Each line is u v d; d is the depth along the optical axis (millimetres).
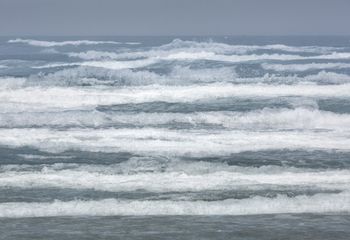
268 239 15461
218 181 20297
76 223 16625
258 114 30922
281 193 19172
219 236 15641
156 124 29875
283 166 22172
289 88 38406
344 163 22703
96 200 18438
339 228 16359
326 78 43312
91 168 21562
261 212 17766
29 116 29562
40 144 25078
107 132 27422
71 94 35875
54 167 21672
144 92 36875
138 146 24844
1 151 24109
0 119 29281
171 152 23938
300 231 16078
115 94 36000
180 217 17266
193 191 19375
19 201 18297
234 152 24156
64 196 18828
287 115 30922
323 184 20078
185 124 29938
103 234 15711
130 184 19938
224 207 17812
